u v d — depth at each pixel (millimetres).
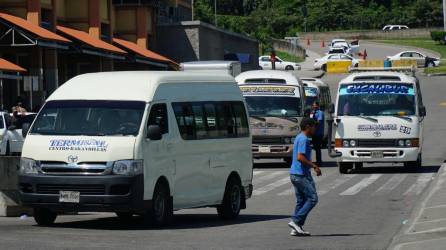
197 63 89125
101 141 35281
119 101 36594
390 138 63250
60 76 115625
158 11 144875
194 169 38781
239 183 42500
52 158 35438
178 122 37938
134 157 35094
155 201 36156
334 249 31141
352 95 64562
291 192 54312
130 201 34906
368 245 32250
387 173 65125
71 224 38438
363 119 63531
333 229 37344
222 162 40906
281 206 47562
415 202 47906
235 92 43094
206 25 143750
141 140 35406
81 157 35188
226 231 36406
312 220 40688
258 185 58406
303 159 33969
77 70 118375
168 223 37750
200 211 46656
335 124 64250
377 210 44562
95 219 41094
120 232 35312
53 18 104000
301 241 33281
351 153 63500
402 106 63938
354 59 190625
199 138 39281
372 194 51969
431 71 174500
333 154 48281
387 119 63469
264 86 71125
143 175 35250
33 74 98312
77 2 114688
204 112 40000
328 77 174375
